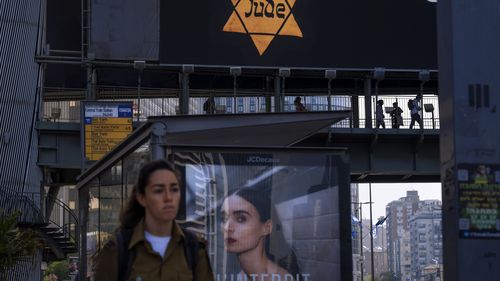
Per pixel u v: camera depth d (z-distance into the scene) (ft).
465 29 28.19
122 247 15.97
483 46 28.17
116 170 41.70
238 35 133.28
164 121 38.24
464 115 27.86
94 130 108.99
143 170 16.06
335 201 37.01
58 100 144.97
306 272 36.42
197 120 39.17
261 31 134.00
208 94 147.64
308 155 37.04
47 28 140.46
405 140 130.41
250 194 36.45
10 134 116.26
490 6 28.32
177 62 130.93
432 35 137.39
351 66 135.64
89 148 108.58
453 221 27.63
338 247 36.73
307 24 135.23
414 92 150.92
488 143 27.86
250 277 36.14
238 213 36.29
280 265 36.37
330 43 135.44
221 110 145.48
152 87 144.36
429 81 148.77
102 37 128.16
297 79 150.30
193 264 16.22
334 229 36.81
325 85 150.30
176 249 16.20
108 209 42.96
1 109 116.06
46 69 142.51
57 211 276.00
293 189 36.78
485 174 27.71
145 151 36.96
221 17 132.77
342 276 36.52
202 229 35.96
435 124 132.87
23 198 112.57
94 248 46.11
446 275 28.12
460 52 28.09
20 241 75.56
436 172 130.52
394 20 136.98
